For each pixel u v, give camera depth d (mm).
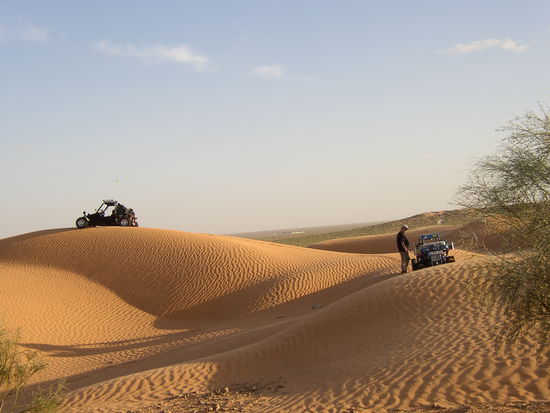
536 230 6738
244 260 34000
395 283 16062
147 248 35750
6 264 34875
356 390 9812
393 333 12984
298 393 10406
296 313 24219
